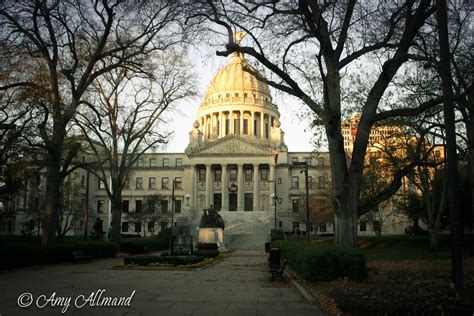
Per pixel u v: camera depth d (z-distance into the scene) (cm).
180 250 2866
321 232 9044
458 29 2308
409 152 3247
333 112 1700
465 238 4119
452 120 1045
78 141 4275
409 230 7188
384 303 831
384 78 1738
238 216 9044
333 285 1345
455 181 1032
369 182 3809
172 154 10575
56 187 2739
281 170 9881
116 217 3847
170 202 10244
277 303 1165
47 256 2484
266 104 11919
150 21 2609
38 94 2688
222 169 9706
